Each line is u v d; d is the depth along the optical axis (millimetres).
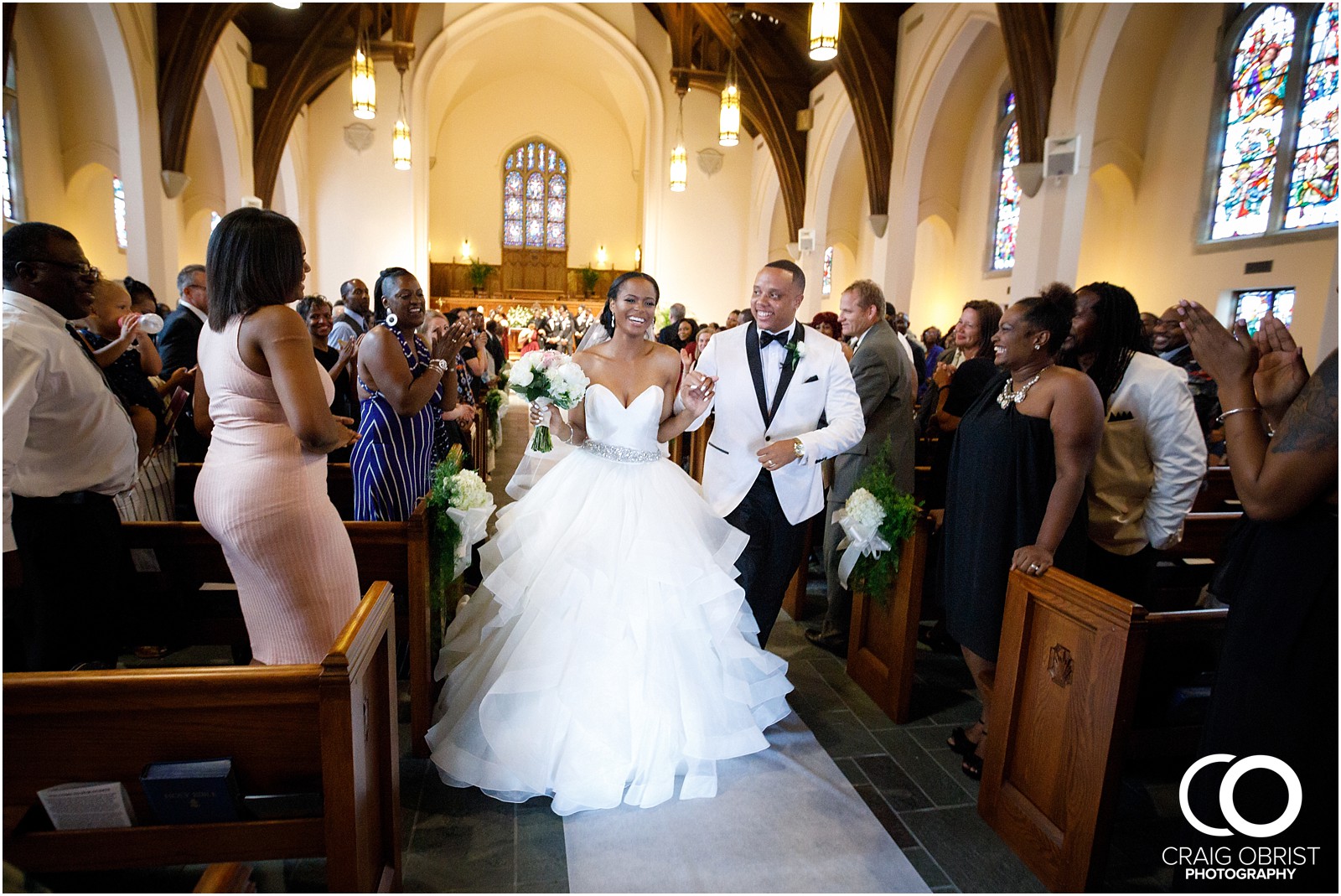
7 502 1815
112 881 1749
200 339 2027
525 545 2627
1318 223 8969
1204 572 3326
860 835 2301
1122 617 1868
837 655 3672
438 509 2684
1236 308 10039
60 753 1493
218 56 11531
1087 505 2459
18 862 1512
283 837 1598
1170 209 10977
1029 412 2398
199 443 3887
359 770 1593
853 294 3605
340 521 2129
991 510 2477
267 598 2004
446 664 2791
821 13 5301
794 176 15109
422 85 14883
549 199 22812
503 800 2396
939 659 3656
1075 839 2014
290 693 1521
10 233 1920
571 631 2428
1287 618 1463
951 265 15375
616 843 2215
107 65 8836
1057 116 7980
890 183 11859
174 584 2674
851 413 2936
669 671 2475
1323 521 1429
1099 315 2562
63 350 1957
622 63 16188
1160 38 10820
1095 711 1952
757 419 3020
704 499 2904
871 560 3109
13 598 1896
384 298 2891
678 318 8438
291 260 1889
